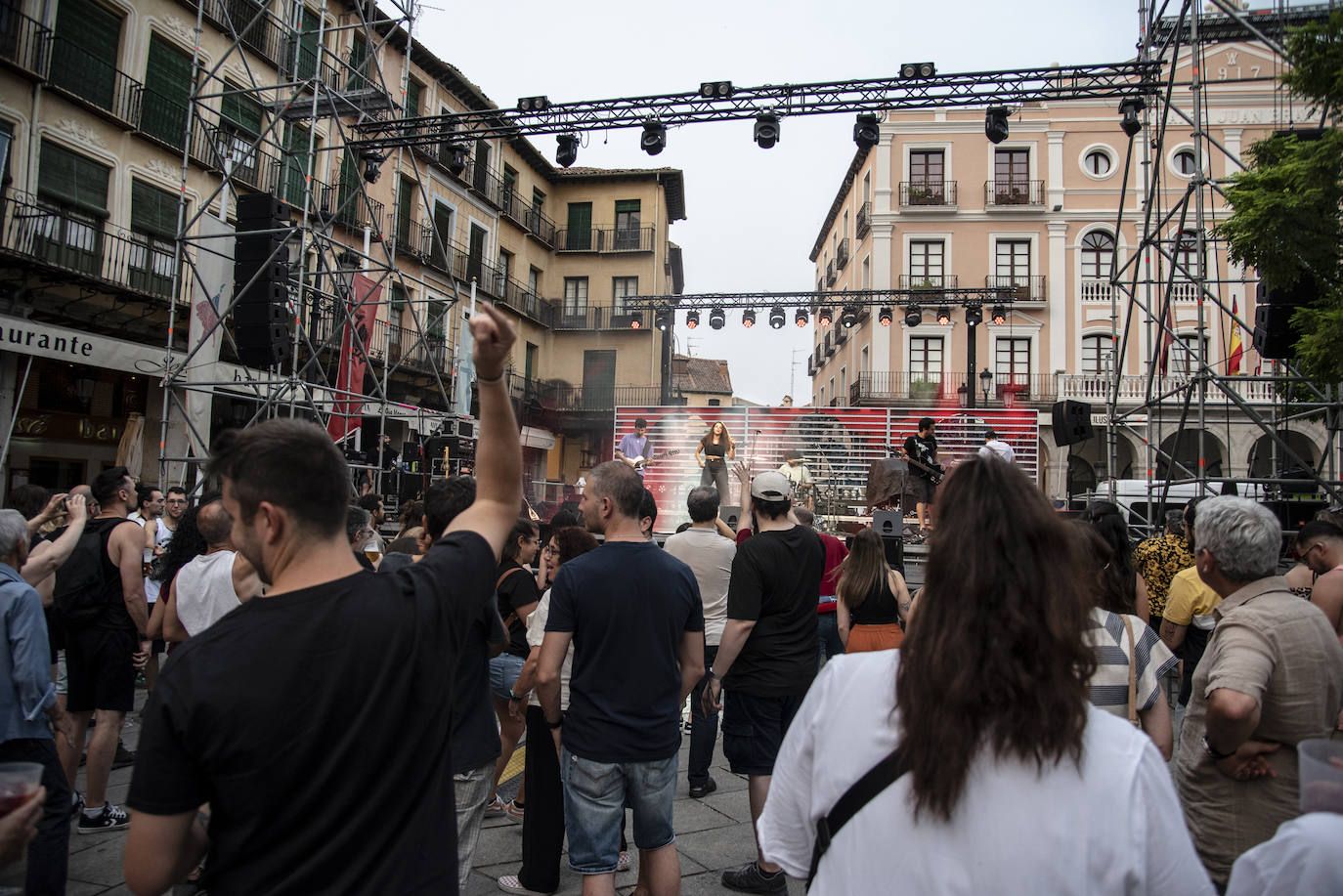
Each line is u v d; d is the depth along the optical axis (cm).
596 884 283
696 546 496
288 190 1780
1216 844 233
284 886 127
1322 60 557
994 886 107
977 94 1150
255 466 144
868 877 116
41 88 1277
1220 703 219
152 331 1477
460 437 1345
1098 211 2742
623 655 290
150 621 408
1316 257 611
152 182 1479
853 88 1173
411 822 138
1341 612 309
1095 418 2486
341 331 1345
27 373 1179
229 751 127
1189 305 2538
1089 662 118
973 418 1942
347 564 150
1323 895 109
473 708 300
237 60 1659
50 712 381
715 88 1202
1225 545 245
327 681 133
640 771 288
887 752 122
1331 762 122
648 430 2039
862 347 2986
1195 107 877
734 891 365
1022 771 111
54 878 290
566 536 421
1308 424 2241
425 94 2358
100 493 439
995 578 119
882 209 2873
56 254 1289
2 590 291
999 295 2295
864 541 451
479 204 2662
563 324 3125
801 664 374
